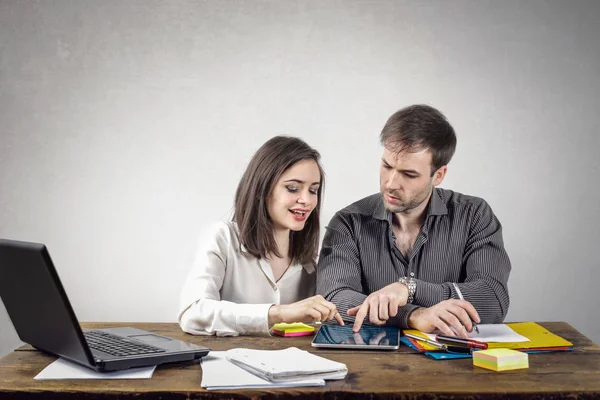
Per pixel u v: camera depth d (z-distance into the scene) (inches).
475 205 83.0
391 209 77.9
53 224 138.9
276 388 49.8
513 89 137.3
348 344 62.0
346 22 137.8
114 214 139.0
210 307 69.4
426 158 75.3
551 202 137.8
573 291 138.3
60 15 138.3
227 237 77.9
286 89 138.4
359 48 137.9
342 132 138.4
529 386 50.4
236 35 138.1
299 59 138.1
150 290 139.3
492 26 137.3
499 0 137.4
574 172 137.8
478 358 56.2
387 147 76.4
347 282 78.2
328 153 138.4
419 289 71.2
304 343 65.1
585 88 137.3
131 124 138.5
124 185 138.9
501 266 79.0
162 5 138.1
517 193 137.9
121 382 51.1
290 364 53.1
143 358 54.3
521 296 138.5
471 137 137.8
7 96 138.4
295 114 138.4
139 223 139.0
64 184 138.9
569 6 136.9
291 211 75.2
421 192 76.8
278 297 79.0
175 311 139.2
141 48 138.4
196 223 138.9
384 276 82.4
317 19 137.9
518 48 137.3
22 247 50.8
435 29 137.5
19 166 138.9
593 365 56.8
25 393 49.3
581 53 136.9
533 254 138.3
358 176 138.4
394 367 55.7
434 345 60.9
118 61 138.4
